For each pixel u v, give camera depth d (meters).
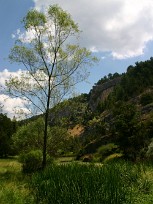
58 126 30.27
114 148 62.12
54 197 13.31
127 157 51.59
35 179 16.39
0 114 81.56
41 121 30.84
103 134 98.06
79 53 28.98
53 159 30.77
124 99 162.62
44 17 28.50
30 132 31.45
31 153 30.00
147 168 19.56
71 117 29.52
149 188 16.02
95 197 12.84
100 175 14.81
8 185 16.31
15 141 34.28
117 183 14.02
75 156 72.38
